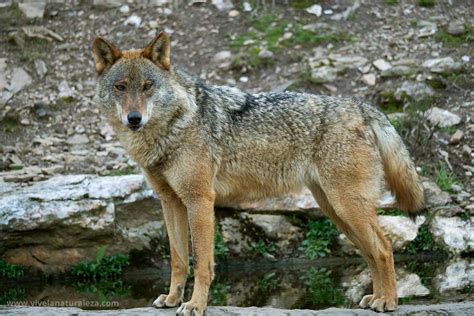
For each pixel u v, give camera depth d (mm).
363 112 13227
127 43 25625
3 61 24672
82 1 27297
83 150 21719
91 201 18031
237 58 24453
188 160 12445
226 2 27172
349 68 23969
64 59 25156
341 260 18828
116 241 18297
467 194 19938
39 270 17891
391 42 25047
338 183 12828
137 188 18688
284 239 19047
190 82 12953
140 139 12531
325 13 26625
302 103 13258
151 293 16250
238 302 14984
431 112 22141
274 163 13180
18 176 19766
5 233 17547
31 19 26469
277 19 26312
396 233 18766
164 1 27172
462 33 25266
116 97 12555
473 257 18609
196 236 12336
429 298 14594
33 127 22766
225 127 12906
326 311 12336
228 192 13211
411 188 13523
